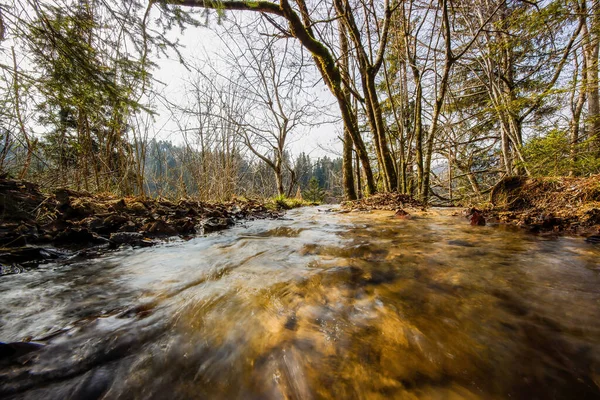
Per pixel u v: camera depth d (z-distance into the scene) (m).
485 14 7.96
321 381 0.71
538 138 5.22
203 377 0.75
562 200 3.05
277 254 2.09
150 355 0.85
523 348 0.81
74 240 2.35
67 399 0.68
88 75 2.70
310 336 0.91
